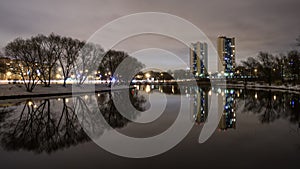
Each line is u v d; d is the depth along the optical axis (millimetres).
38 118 17875
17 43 41750
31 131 13391
